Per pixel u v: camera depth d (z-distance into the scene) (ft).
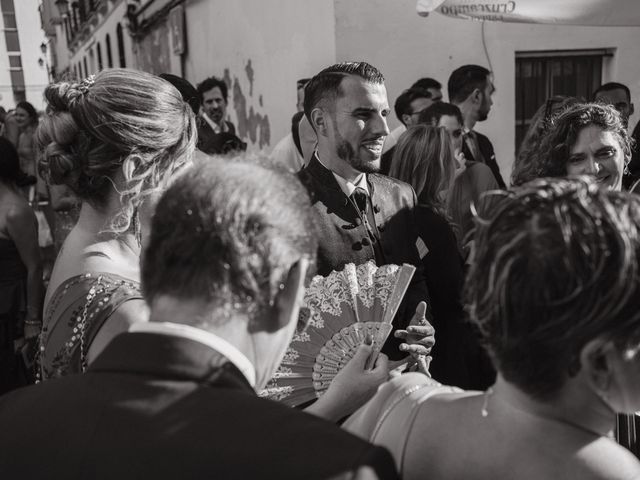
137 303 4.40
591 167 7.43
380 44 17.44
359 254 7.32
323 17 17.74
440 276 8.32
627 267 2.66
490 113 18.54
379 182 8.13
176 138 4.81
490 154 16.14
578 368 2.82
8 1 89.35
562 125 7.59
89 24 60.13
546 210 2.82
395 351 7.38
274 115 22.66
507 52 18.24
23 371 11.82
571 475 2.86
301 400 5.74
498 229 2.92
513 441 2.98
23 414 2.99
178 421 2.76
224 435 2.70
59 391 3.02
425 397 3.42
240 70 25.85
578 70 19.22
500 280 2.80
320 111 7.47
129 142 4.60
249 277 2.95
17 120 30.68
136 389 2.89
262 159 3.38
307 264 3.25
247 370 3.14
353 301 5.91
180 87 12.20
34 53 91.25
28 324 11.69
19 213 11.46
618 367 2.85
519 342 2.82
